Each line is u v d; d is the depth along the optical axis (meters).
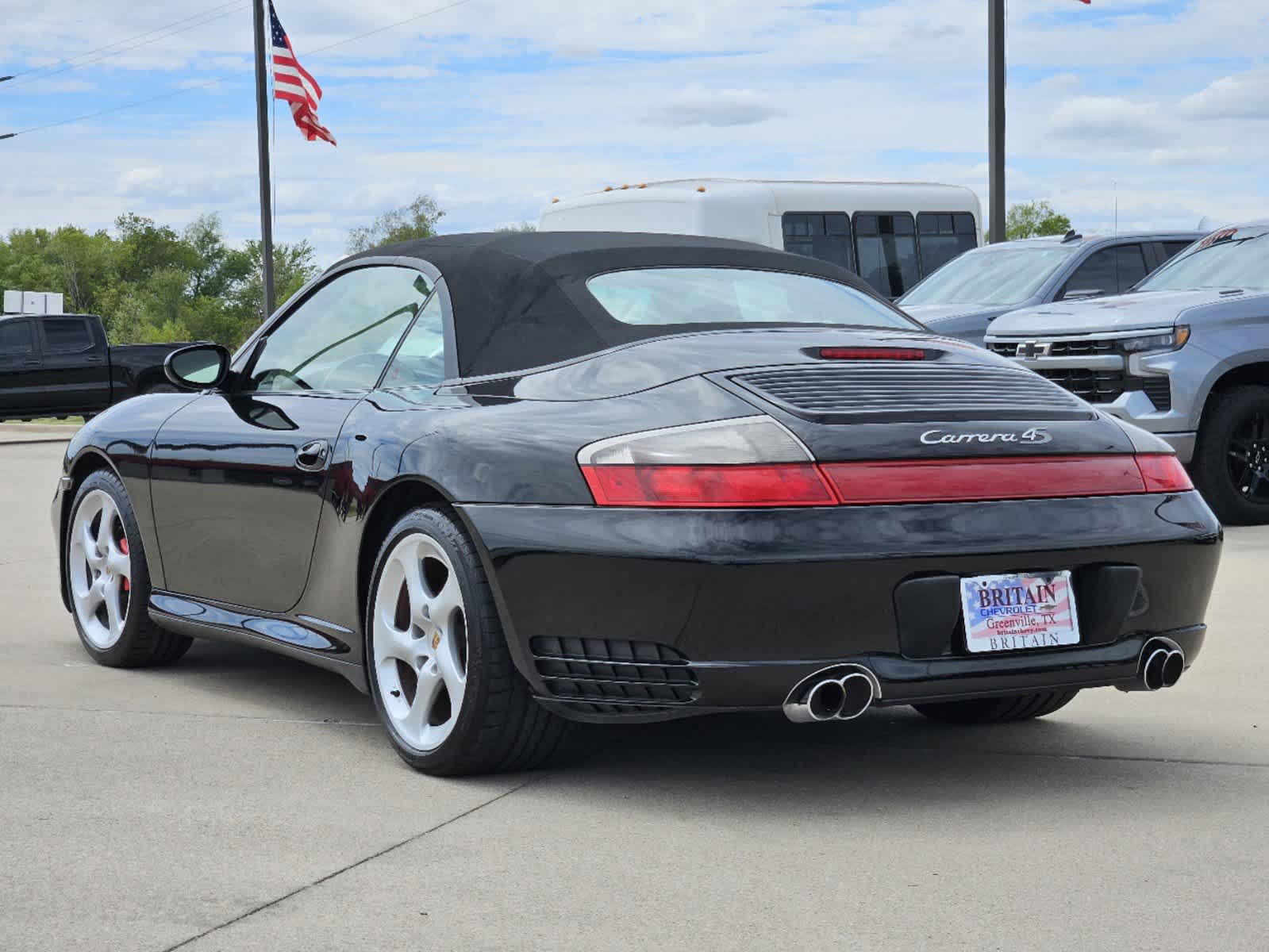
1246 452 9.51
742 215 17.73
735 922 2.83
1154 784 3.82
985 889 3.01
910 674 3.41
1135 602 3.67
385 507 4.06
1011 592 3.51
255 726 4.47
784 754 4.14
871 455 3.44
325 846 3.30
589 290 4.17
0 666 5.43
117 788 3.78
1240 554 8.21
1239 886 3.02
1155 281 10.66
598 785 3.81
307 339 4.82
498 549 3.59
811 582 3.33
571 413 3.71
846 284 4.68
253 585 4.66
